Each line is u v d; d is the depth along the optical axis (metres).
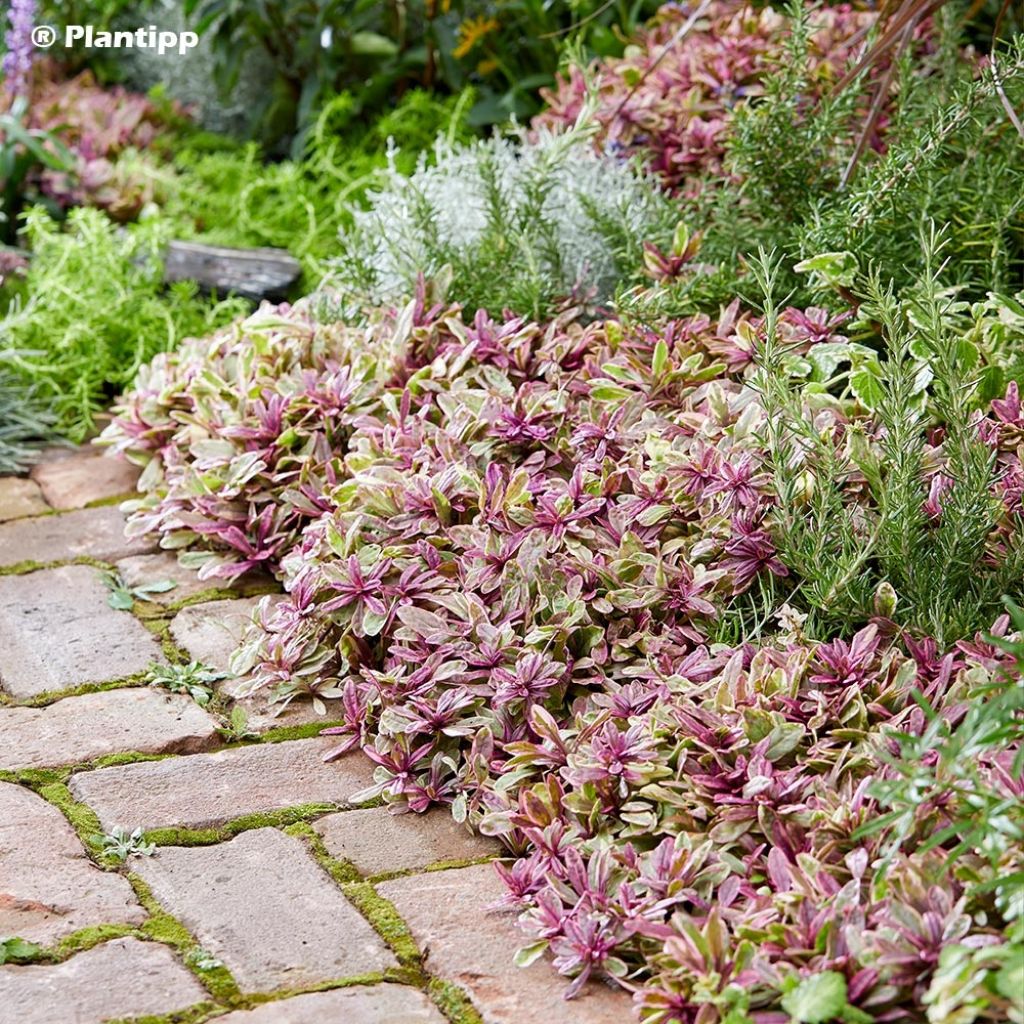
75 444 3.99
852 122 3.60
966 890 1.76
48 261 4.48
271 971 1.96
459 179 3.85
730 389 2.84
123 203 5.16
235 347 3.55
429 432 2.96
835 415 2.64
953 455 2.31
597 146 3.98
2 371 4.09
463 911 2.09
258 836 2.29
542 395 2.84
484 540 2.64
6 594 3.11
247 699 2.70
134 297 4.34
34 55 5.74
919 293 2.65
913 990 1.72
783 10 4.41
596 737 2.21
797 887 1.88
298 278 4.67
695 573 2.49
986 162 3.13
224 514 3.14
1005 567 2.32
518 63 5.49
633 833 2.11
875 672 2.24
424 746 2.41
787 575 2.53
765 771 2.06
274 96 5.98
